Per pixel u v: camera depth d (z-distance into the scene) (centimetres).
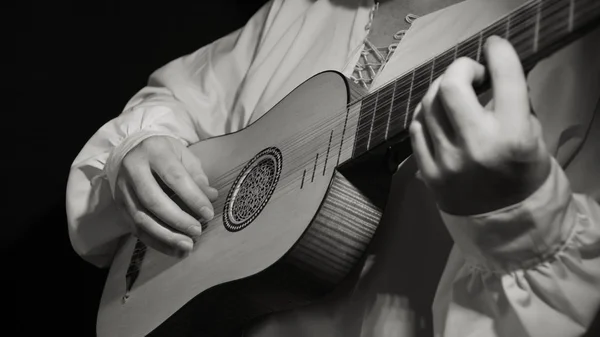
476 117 104
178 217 154
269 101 169
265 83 179
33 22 271
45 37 271
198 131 195
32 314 258
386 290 135
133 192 163
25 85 268
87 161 187
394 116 122
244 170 155
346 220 131
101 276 261
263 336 146
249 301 142
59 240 262
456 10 148
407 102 120
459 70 107
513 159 103
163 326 152
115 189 168
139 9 277
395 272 135
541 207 107
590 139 126
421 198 135
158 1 278
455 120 105
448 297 123
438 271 132
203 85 199
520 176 105
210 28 280
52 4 272
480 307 119
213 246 150
